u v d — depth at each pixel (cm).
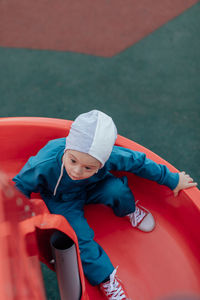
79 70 213
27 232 49
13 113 189
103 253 102
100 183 110
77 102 198
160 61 224
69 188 104
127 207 113
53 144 103
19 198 56
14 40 224
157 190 119
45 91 201
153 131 188
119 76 213
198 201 106
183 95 207
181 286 106
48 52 220
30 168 100
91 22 241
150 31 240
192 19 251
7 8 244
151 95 205
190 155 179
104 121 85
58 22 239
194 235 111
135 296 103
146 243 115
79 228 103
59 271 73
